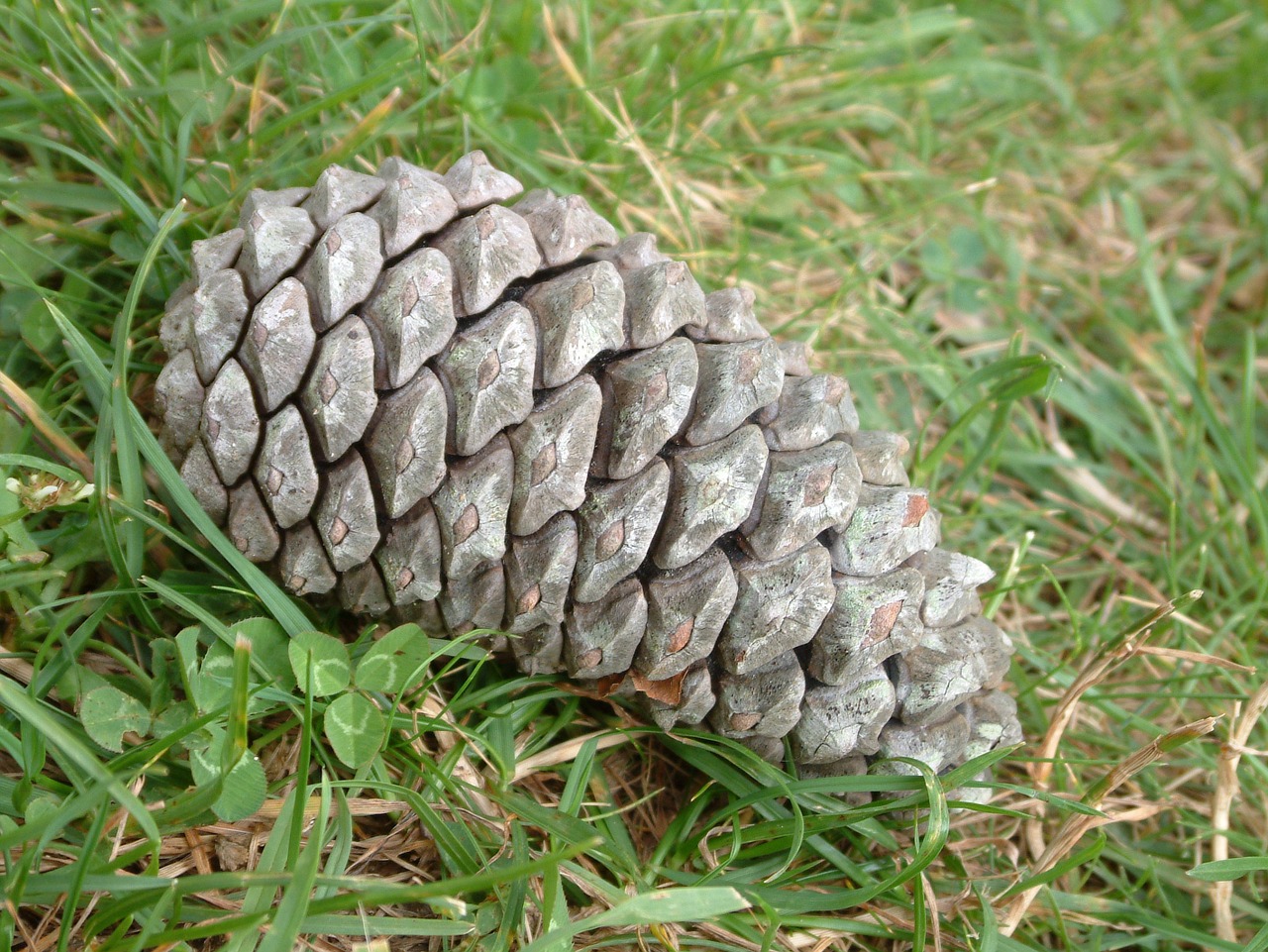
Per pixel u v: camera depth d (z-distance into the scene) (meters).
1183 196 0.42
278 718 0.27
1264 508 0.33
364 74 0.31
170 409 0.25
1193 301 0.39
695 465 0.25
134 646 0.27
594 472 0.25
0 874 0.24
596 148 0.33
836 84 0.36
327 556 0.25
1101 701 0.30
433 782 0.26
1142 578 0.34
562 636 0.26
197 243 0.25
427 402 0.24
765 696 0.26
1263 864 0.27
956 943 0.27
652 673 0.26
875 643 0.26
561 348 0.25
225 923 0.23
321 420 0.24
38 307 0.28
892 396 0.35
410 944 0.26
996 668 0.27
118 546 0.26
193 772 0.25
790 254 0.34
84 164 0.28
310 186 0.30
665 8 0.35
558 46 0.32
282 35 0.29
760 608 0.25
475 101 0.32
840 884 0.28
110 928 0.25
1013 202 0.39
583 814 0.27
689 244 0.33
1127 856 0.29
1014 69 0.39
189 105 0.30
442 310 0.24
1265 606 0.32
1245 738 0.28
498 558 0.25
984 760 0.27
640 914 0.24
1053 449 0.35
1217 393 0.37
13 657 0.26
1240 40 0.45
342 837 0.25
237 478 0.25
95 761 0.23
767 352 0.25
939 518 0.27
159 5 0.30
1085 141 0.41
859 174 0.35
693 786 0.28
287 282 0.24
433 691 0.27
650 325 0.25
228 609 0.27
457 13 0.33
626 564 0.25
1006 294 0.37
